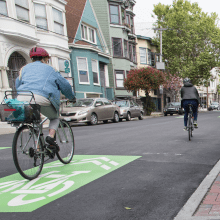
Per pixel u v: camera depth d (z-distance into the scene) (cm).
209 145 706
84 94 2473
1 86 1572
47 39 2005
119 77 3172
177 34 3931
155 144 743
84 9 2670
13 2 1675
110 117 1820
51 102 432
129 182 405
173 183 396
